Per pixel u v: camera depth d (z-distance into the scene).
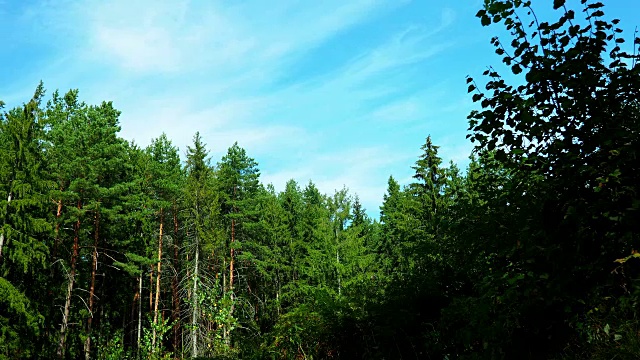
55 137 29.88
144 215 31.66
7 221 21.77
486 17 4.08
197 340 21.86
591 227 3.43
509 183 4.31
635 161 3.30
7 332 20.92
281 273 38.19
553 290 3.53
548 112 3.78
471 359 4.70
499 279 3.96
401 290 6.60
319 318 6.76
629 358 3.29
